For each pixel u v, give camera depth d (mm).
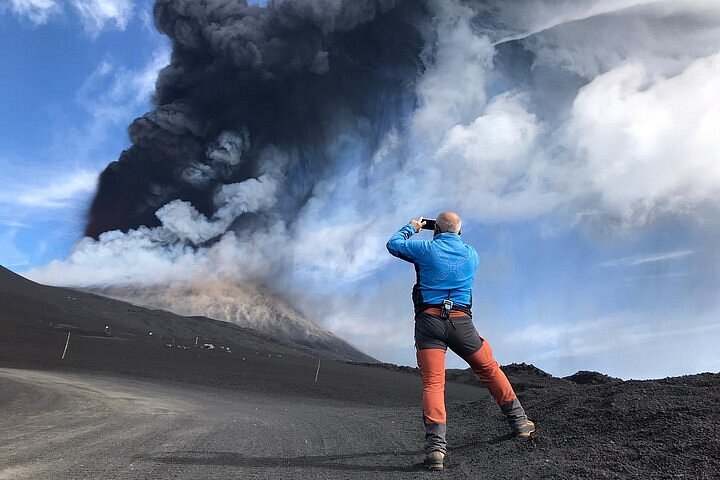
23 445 7371
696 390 6828
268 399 28562
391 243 5801
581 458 5227
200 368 43219
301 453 6938
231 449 7332
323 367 58438
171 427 10211
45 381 25141
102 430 9359
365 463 6133
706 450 4680
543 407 8047
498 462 5598
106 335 68812
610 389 7898
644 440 5355
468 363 6012
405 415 11633
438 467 5504
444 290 5684
